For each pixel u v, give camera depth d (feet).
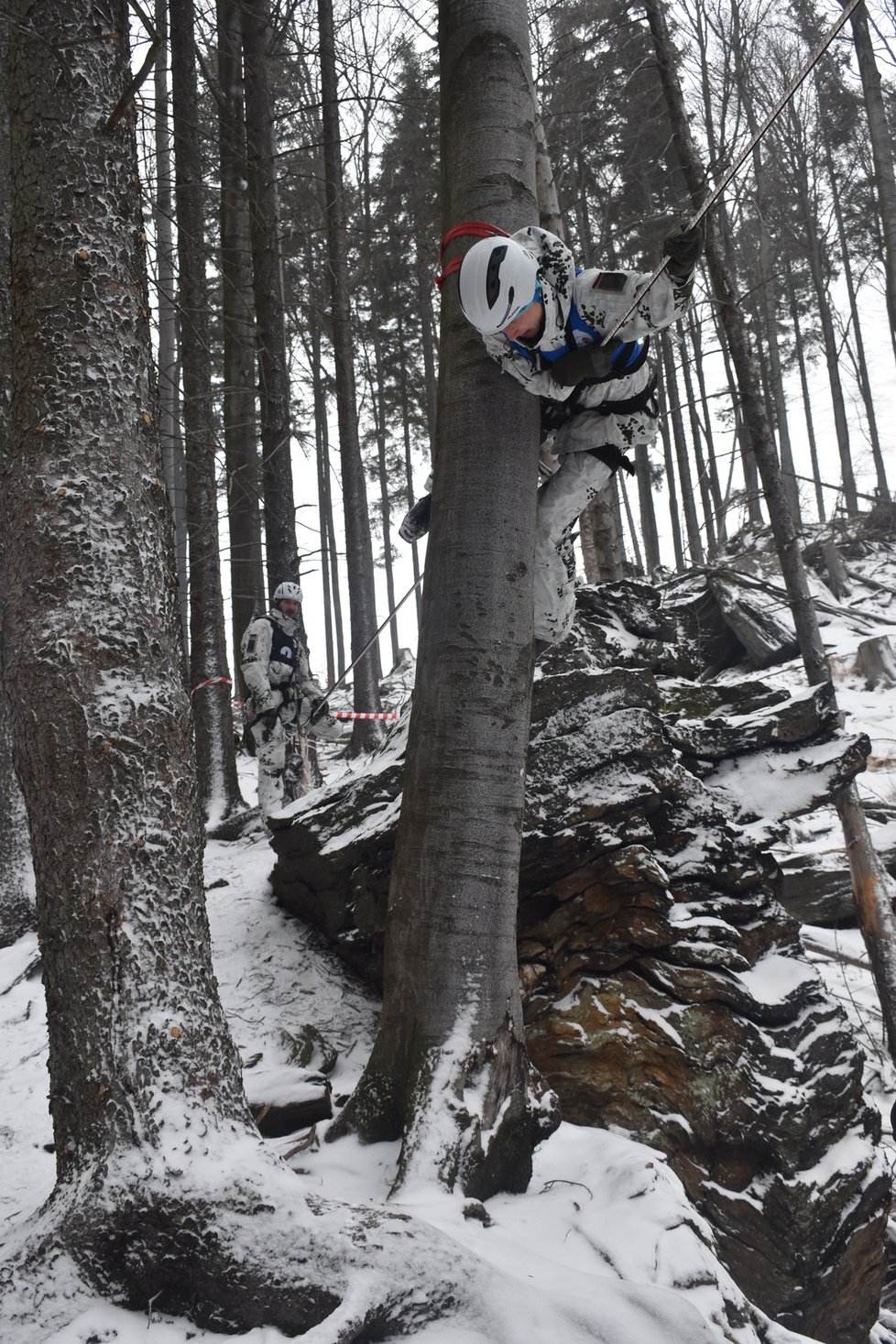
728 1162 13.93
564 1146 11.58
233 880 20.29
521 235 9.73
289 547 32.73
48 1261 7.72
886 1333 16.03
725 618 49.98
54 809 8.72
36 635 8.96
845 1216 14.17
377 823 16.63
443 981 10.26
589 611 22.44
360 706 43.50
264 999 15.93
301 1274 7.32
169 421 46.34
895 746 37.50
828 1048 15.10
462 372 10.89
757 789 18.58
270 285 32.99
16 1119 12.70
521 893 15.38
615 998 14.76
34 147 9.61
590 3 34.76
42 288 9.46
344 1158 10.19
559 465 11.42
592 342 9.75
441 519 10.93
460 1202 8.87
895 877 27.78
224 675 31.01
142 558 9.37
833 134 82.02
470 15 11.45
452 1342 6.99
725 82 37.37
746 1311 9.30
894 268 39.88
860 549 70.13
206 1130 8.25
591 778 15.89
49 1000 8.66
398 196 62.03
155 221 35.24
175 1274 7.61
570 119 35.94
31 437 9.32
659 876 15.20
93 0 9.91
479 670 10.60
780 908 16.71
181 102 30.55
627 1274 8.61
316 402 76.89
